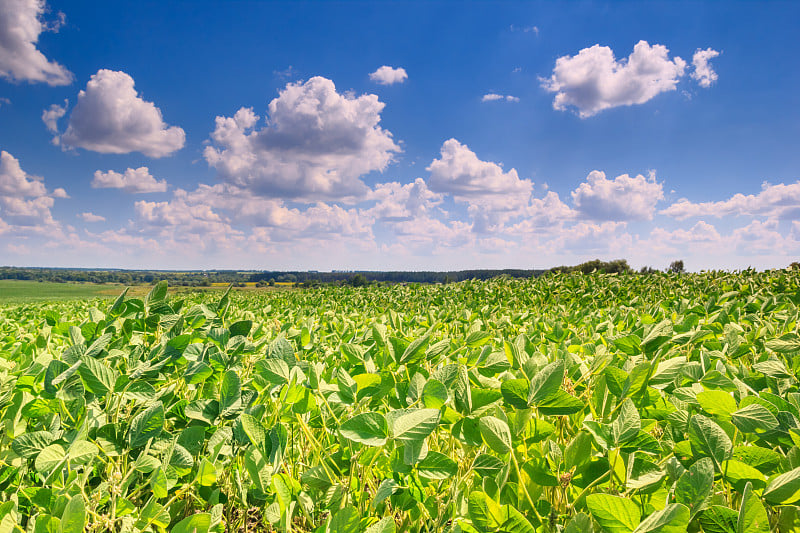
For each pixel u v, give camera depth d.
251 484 1.25
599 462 1.12
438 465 1.06
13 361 2.20
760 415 1.13
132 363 1.82
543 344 2.86
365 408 1.58
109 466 1.25
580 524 0.85
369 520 1.04
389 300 9.50
